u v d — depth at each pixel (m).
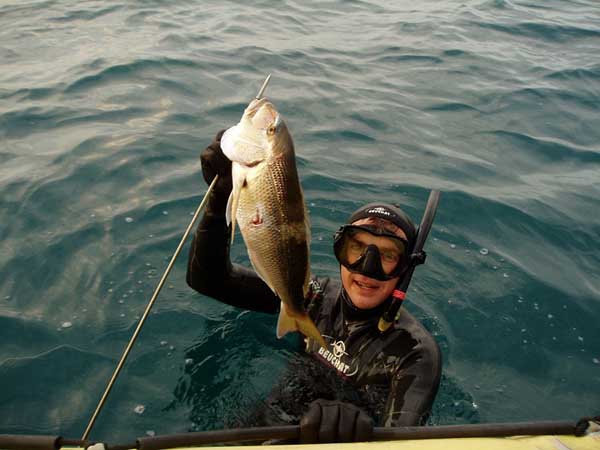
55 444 0.86
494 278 2.01
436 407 1.53
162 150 2.54
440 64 3.94
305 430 0.94
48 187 2.23
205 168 1.27
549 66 4.04
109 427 1.39
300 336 1.58
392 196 2.40
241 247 2.05
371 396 1.35
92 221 2.07
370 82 3.54
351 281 1.39
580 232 2.29
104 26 4.05
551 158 2.86
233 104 3.02
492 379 1.63
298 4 5.10
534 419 1.52
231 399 1.49
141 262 1.91
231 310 1.77
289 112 3.02
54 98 2.96
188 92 3.12
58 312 1.70
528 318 1.85
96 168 2.38
